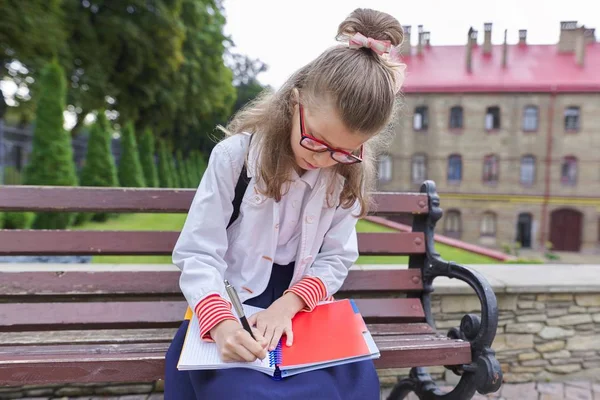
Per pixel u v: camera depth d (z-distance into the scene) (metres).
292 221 1.16
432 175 22.33
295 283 1.18
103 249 1.40
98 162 8.29
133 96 13.22
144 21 11.40
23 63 9.56
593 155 21.36
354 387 0.99
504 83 21.83
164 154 15.59
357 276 1.52
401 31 1.06
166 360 1.02
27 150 18.44
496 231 22.19
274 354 0.97
